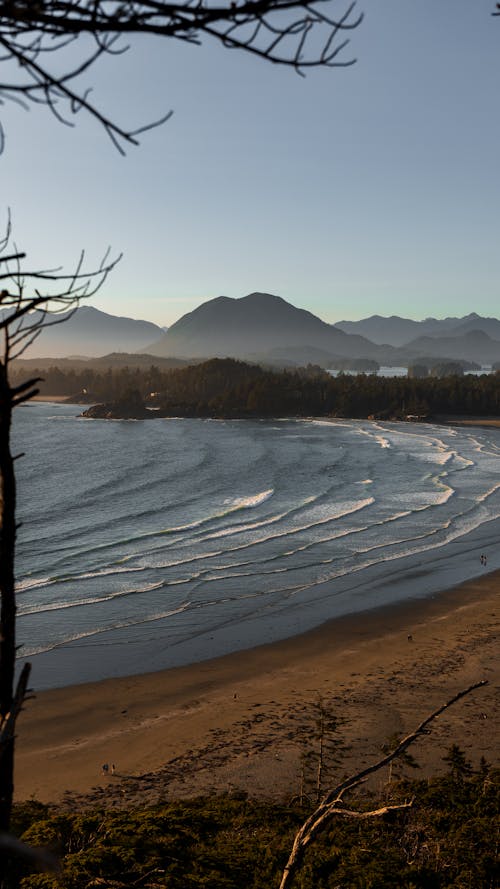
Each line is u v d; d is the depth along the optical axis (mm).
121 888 10945
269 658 36469
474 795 18594
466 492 85938
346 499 81625
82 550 57594
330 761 25344
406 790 18781
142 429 185375
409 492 86312
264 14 2229
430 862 14211
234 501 80625
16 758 26281
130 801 23000
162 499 81938
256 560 54812
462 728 27672
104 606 43906
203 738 27719
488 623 41406
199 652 37188
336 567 53125
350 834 15086
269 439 156500
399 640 38875
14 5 2076
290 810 18172
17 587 47375
